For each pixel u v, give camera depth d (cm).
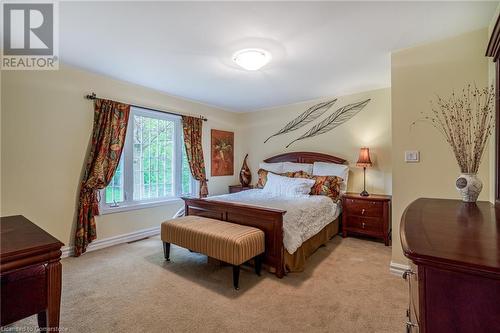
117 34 211
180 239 251
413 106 232
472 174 162
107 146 313
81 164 298
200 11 177
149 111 373
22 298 90
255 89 372
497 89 165
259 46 231
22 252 89
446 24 196
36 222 264
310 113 442
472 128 206
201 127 451
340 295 202
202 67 285
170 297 200
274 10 176
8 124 246
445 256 70
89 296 201
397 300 194
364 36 214
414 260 73
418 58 230
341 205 372
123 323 168
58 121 279
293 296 201
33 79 261
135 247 320
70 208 290
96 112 305
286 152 471
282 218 233
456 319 69
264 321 170
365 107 383
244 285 219
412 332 95
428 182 226
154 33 209
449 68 216
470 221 110
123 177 344
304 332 159
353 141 395
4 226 123
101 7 173
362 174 386
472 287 66
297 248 241
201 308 185
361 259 278
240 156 541
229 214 272
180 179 423
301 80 331
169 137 409
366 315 176
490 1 167
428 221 110
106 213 323
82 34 211
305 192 366
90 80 304
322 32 207
